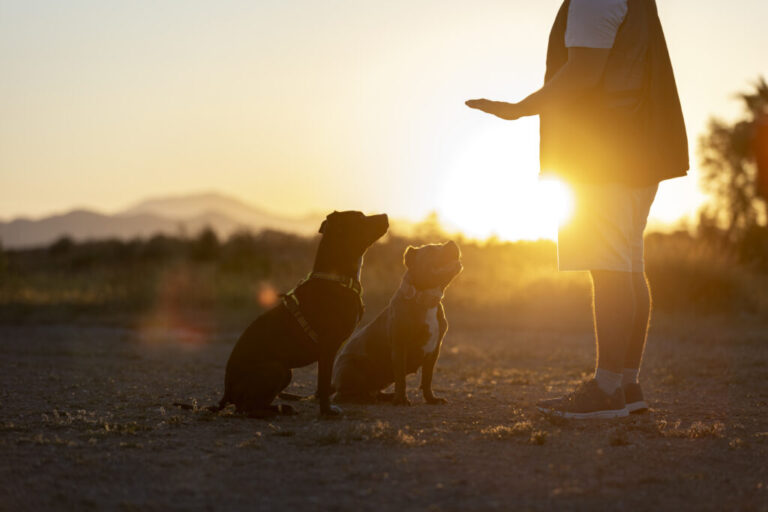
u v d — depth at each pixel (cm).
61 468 344
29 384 674
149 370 801
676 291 1523
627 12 451
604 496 298
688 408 525
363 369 559
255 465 349
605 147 454
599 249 458
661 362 825
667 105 463
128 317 1603
